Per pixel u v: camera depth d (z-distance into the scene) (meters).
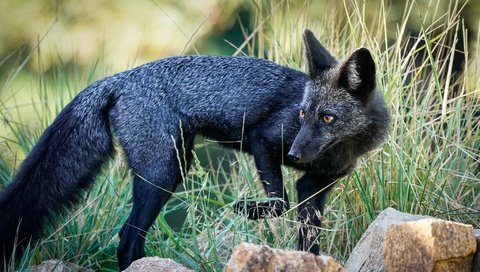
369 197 10.84
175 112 10.45
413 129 11.41
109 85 10.51
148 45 18.06
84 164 10.48
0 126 15.28
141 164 10.30
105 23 18.62
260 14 13.19
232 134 10.68
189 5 18.22
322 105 10.05
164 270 8.91
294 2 14.47
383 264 8.45
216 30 18.38
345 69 10.00
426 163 11.26
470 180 11.48
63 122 10.49
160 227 11.53
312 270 7.56
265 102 10.48
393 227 8.10
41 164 10.33
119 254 10.18
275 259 7.61
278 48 12.57
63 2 19.08
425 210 10.82
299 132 10.06
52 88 14.02
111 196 11.39
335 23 13.22
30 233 10.22
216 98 10.53
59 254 10.62
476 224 10.71
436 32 16.61
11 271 9.76
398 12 16.45
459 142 11.51
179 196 11.88
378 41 12.41
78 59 18.38
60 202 10.40
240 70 10.63
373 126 10.31
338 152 10.30
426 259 7.84
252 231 11.28
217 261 9.88
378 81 11.40
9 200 10.16
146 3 18.50
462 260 7.94
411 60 13.66
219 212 12.20
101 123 10.49
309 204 10.43
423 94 13.05
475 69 12.32
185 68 10.60
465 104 12.23
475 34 16.70
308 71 10.84
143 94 10.38
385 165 11.14
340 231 10.95
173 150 10.37
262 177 10.43
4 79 18.50
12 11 19.36
